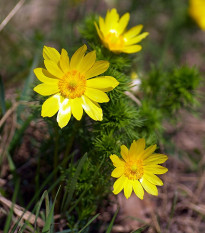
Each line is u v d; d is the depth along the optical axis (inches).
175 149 19.1
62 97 13.0
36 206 13.4
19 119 16.8
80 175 13.8
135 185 13.0
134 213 16.6
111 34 14.1
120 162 12.8
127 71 15.3
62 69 12.9
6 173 16.4
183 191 17.8
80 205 14.6
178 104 16.5
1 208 14.6
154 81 16.8
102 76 13.0
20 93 17.6
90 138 14.2
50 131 15.6
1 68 20.7
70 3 24.8
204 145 20.4
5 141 16.5
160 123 16.3
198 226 16.9
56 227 14.7
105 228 15.7
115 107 13.5
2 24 16.9
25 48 21.6
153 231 15.8
